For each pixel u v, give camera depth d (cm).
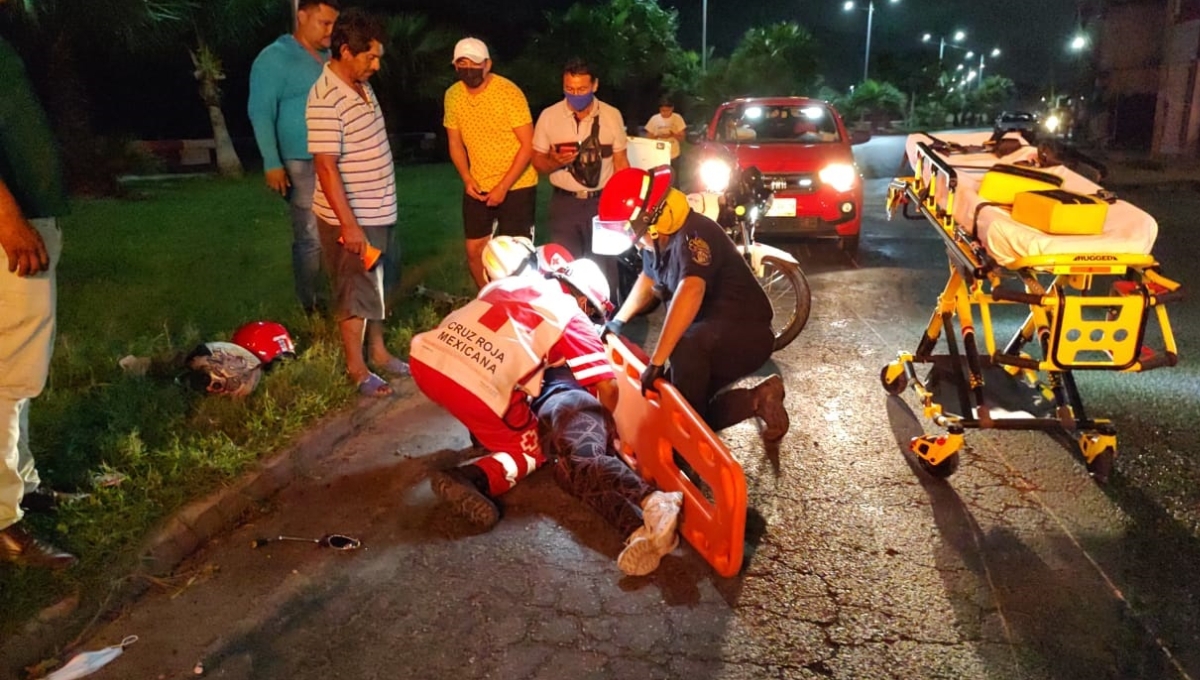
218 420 451
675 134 1143
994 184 421
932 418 432
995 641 311
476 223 614
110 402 464
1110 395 532
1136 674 294
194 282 755
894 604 332
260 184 1553
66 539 347
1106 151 2691
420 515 398
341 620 324
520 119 585
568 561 360
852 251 936
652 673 295
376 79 2131
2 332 320
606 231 442
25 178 322
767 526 387
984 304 409
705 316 422
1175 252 980
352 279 503
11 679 293
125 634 317
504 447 402
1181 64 2350
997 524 388
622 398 420
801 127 1046
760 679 292
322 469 444
